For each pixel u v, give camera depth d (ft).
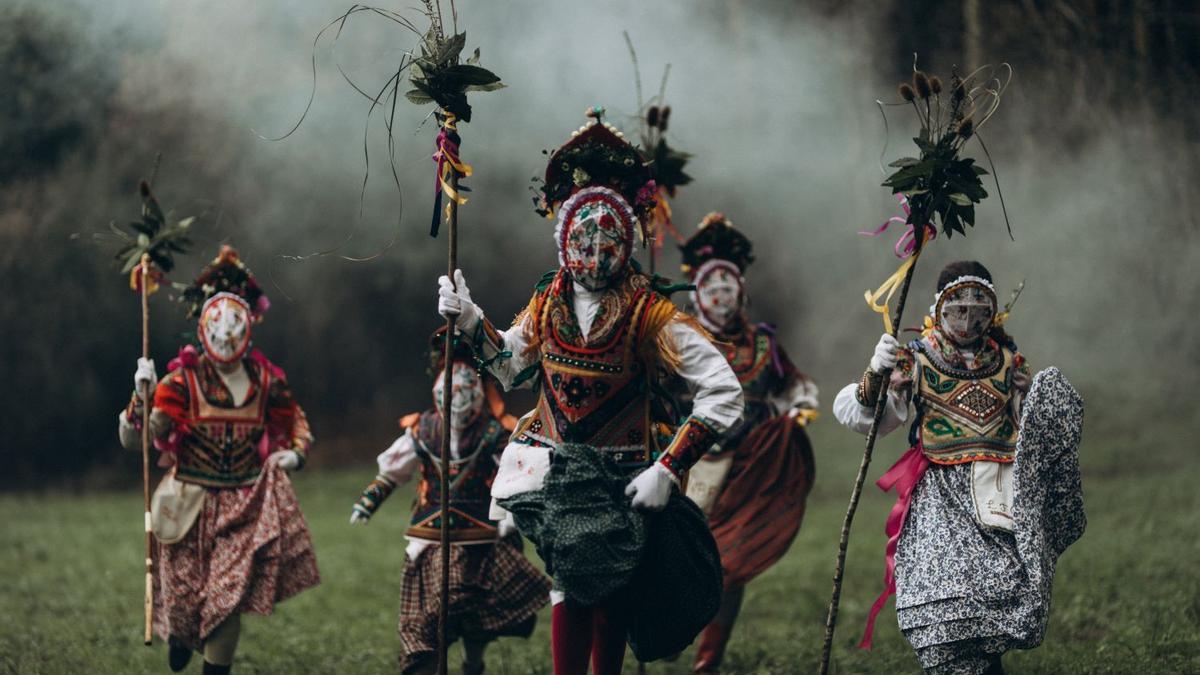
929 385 16.61
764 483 21.98
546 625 26.58
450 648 24.90
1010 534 15.88
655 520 15.01
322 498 52.65
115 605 29.40
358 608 29.50
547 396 15.49
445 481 15.33
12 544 41.52
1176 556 27.99
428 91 15.57
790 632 24.52
